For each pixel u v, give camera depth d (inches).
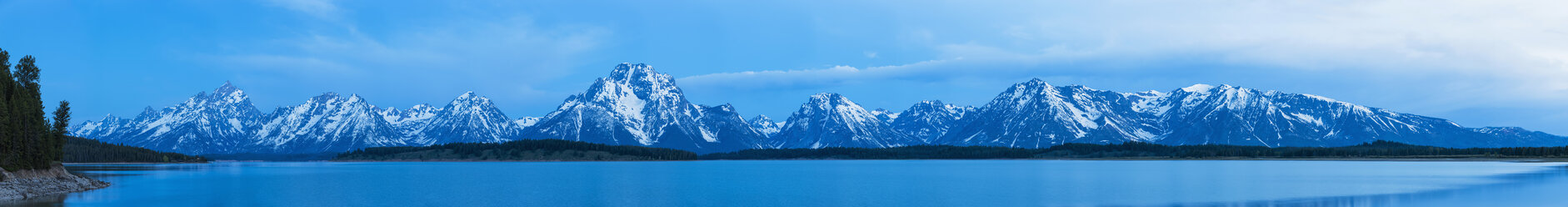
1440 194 5920.3
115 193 5994.1
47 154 7381.9
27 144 6953.7
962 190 6697.8
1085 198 5816.9
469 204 5492.1
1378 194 5974.4
